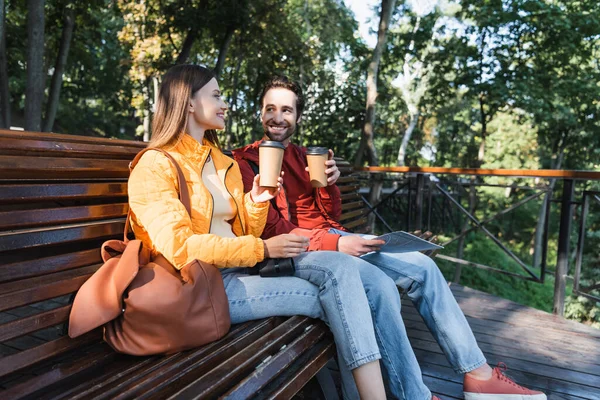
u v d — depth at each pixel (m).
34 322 1.15
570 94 11.71
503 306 3.27
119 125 24.77
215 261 1.36
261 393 1.11
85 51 13.42
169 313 1.22
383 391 1.42
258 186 1.67
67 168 1.35
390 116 20.73
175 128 1.51
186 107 1.54
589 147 17.05
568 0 11.71
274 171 1.58
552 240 21.89
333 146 18.03
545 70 11.79
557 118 12.38
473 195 13.56
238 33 12.36
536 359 2.38
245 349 1.21
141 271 1.27
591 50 11.91
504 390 1.71
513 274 3.85
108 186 1.51
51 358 1.15
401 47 14.55
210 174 1.62
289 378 1.19
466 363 1.75
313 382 1.90
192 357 1.20
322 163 1.90
